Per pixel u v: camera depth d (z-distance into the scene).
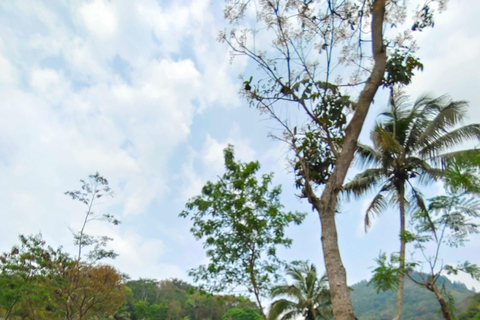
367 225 17.44
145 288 84.94
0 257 19.16
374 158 17.55
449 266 9.34
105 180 23.58
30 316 19.67
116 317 54.78
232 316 69.81
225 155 18.39
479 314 10.50
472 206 9.09
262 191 17.86
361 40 7.52
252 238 17.33
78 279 21.20
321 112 7.00
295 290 22.45
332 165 7.10
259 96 7.41
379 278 8.96
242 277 17.47
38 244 20.11
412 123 16.91
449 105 15.34
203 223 17.89
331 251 5.25
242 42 7.50
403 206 15.52
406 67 7.37
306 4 7.36
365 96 6.17
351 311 4.75
